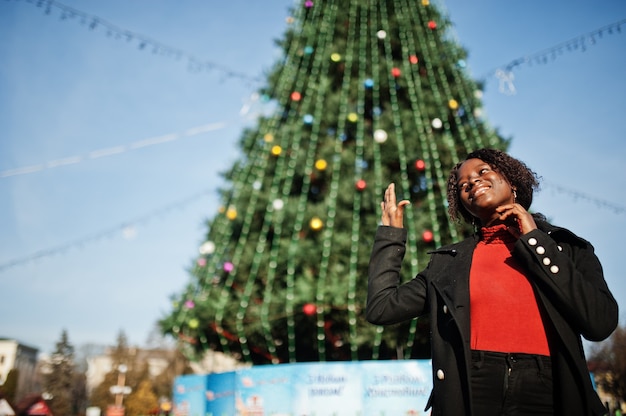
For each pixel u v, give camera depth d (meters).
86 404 42.09
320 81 9.14
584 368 1.29
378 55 9.48
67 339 37.12
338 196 7.95
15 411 20.69
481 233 1.67
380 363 5.27
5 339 55.50
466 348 1.39
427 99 8.77
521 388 1.32
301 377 5.34
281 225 8.06
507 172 1.72
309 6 9.70
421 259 7.38
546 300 1.37
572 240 1.49
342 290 7.00
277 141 8.77
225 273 8.15
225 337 7.76
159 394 33.12
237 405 5.61
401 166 8.02
